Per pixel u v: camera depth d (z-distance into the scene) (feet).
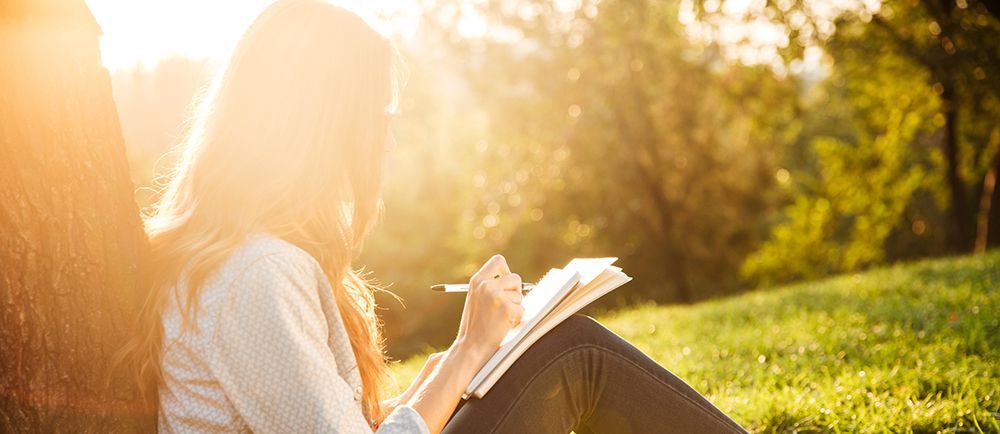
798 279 72.33
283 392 4.93
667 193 72.28
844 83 61.26
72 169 5.48
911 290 22.30
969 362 12.30
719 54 57.31
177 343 5.19
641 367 6.32
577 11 62.39
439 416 5.63
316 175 5.45
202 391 5.16
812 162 87.86
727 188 73.46
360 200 5.80
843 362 13.53
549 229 71.56
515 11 63.67
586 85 65.16
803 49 47.62
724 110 65.31
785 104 61.82
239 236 5.23
